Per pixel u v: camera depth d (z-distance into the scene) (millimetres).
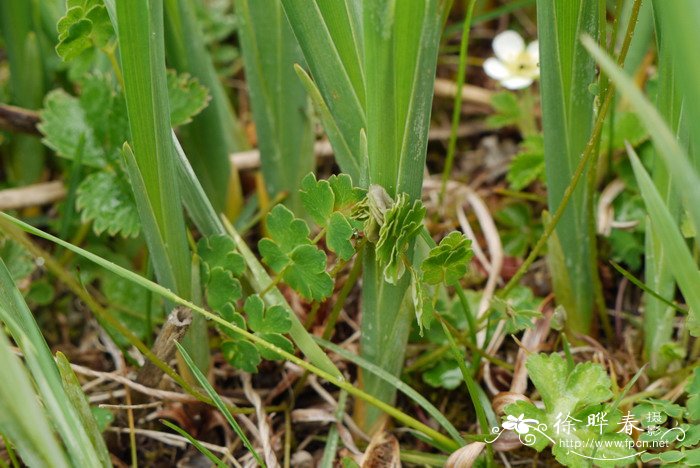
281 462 534
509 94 605
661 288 523
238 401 541
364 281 500
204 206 509
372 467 523
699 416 497
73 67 545
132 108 478
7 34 567
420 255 504
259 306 505
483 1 653
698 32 432
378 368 512
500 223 598
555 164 511
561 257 530
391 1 455
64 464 461
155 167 488
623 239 565
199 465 535
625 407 527
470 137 633
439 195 580
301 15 484
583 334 546
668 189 505
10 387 453
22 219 584
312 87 495
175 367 537
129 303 562
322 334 536
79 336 574
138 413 535
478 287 578
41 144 593
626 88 430
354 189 488
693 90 440
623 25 580
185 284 508
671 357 527
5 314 469
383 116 471
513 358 555
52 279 576
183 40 541
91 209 539
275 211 500
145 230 499
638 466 512
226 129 598
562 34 491
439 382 537
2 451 526
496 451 530
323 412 533
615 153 583
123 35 468
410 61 464
